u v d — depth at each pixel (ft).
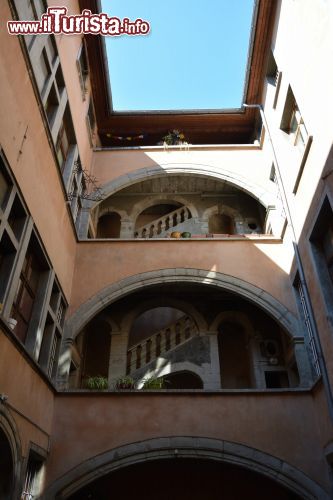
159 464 36.11
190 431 28.84
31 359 24.49
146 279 37.40
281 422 29.25
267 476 27.45
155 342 44.62
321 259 29.12
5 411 20.97
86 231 41.24
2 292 21.95
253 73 45.16
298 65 32.12
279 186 38.42
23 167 24.35
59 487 26.76
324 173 26.58
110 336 48.91
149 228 50.57
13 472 21.63
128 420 29.22
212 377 41.73
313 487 26.94
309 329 33.35
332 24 24.57
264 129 46.24
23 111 24.39
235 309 46.09
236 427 29.01
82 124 42.63
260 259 38.29
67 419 29.25
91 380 31.89
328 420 27.02
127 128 52.95
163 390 30.27
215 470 35.96
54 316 31.53
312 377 31.63
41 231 28.02
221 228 54.44
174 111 50.93
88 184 44.98
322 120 26.96
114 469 27.53
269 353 44.16
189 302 46.21
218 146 48.03
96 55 44.75
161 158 47.50
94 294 36.40
